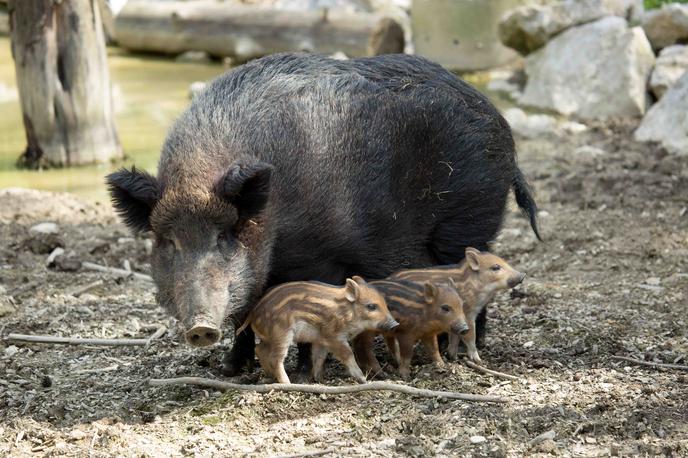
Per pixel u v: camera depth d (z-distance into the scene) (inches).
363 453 462.6
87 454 471.8
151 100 1392.7
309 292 520.4
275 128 529.0
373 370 557.9
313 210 532.1
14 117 1318.9
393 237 573.9
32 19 1066.7
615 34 1266.0
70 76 1085.8
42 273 784.9
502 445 463.5
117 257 816.9
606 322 652.1
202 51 1701.5
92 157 1104.8
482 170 597.9
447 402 517.0
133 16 1731.1
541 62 1322.6
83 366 598.2
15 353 621.0
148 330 657.0
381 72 590.2
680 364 576.1
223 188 483.8
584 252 811.4
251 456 463.5
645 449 457.4
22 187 1029.2
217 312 477.4
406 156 569.3
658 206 920.3
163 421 509.0
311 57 586.9
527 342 621.0
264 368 540.4
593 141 1143.6
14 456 476.7
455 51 1534.2
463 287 558.9
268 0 1736.0
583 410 504.4
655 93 1250.0
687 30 1282.0
